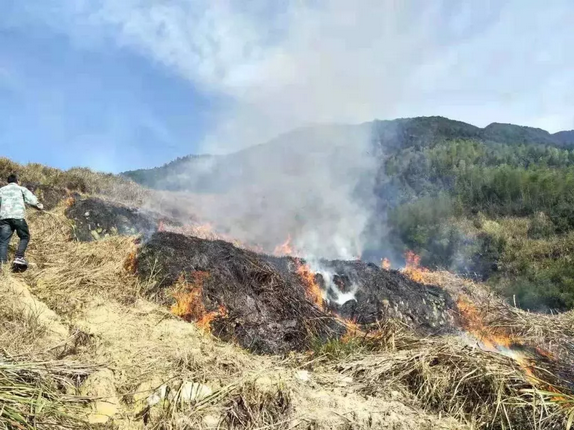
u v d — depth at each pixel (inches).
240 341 205.8
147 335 172.1
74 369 126.6
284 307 239.1
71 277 220.5
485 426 122.7
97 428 106.0
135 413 117.7
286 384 131.0
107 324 176.7
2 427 90.5
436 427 116.4
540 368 154.8
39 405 99.8
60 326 166.2
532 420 120.8
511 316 266.7
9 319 155.9
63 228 315.9
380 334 197.6
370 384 140.9
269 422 113.0
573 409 118.4
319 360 175.3
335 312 267.4
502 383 131.7
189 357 149.3
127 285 224.4
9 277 195.0
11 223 227.0
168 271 237.3
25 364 116.4
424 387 139.1
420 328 256.5
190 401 120.7
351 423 110.8
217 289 233.6
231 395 124.3
